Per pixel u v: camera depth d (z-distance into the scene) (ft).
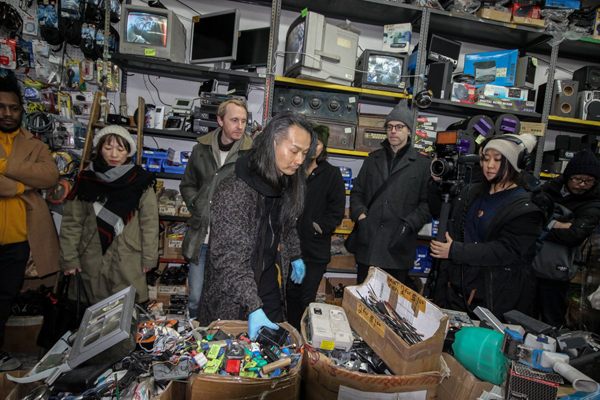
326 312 3.32
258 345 2.83
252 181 3.00
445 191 4.90
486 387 2.61
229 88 8.39
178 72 8.27
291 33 8.04
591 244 5.39
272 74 7.74
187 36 8.86
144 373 2.57
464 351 2.90
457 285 4.70
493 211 4.57
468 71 9.01
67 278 6.44
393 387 2.53
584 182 6.26
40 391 2.35
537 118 9.03
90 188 5.41
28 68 7.79
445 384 2.92
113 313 2.79
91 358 2.57
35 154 5.73
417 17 8.65
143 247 5.67
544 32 8.48
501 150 4.25
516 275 4.35
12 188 5.23
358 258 6.45
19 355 6.16
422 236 8.55
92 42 7.63
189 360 2.64
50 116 7.33
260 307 2.83
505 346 2.55
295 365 2.64
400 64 8.09
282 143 2.85
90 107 8.16
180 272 8.31
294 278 4.47
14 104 5.41
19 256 5.59
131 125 7.59
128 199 5.49
